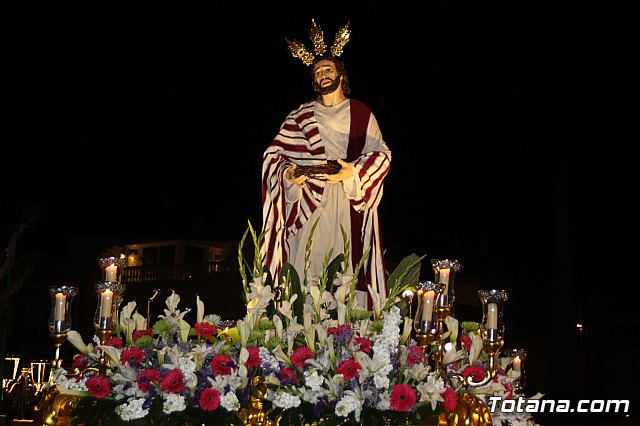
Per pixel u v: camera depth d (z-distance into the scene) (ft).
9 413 71.82
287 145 25.23
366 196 24.02
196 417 15.94
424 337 17.02
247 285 18.22
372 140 25.18
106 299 17.53
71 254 99.50
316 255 23.86
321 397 16.12
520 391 22.27
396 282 18.03
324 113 25.31
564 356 59.31
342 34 25.95
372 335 17.01
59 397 17.12
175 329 17.47
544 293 111.14
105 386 16.15
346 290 17.58
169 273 90.38
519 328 105.81
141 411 15.88
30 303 101.45
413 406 16.01
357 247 23.90
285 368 16.33
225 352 16.74
